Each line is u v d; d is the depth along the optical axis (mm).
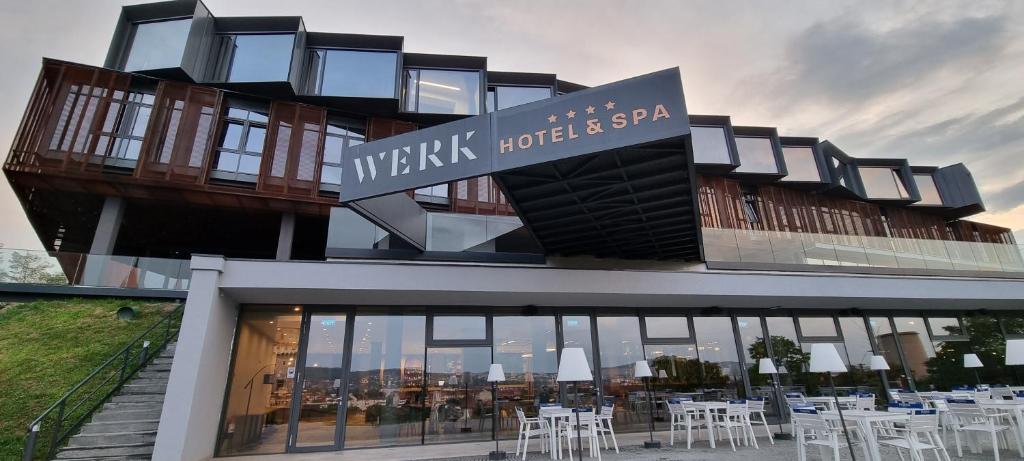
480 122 6027
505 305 9977
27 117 13453
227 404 8156
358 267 8219
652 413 10211
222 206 15164
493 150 5820
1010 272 13727
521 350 9859
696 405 8164
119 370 8914
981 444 7414
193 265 7449
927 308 12859
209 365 7367
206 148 14336
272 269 7852
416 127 16719
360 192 6312
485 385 9430
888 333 12633
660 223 7969
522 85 17984
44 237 18094
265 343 8719
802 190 19125
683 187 6723
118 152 13789
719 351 11102
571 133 5535
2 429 7086
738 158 17250
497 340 9789
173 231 17641
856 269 11992
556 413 7180
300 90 16062
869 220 19969
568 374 5117
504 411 9406
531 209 7383
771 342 11586
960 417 7535
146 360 9078
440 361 9344
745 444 7910
